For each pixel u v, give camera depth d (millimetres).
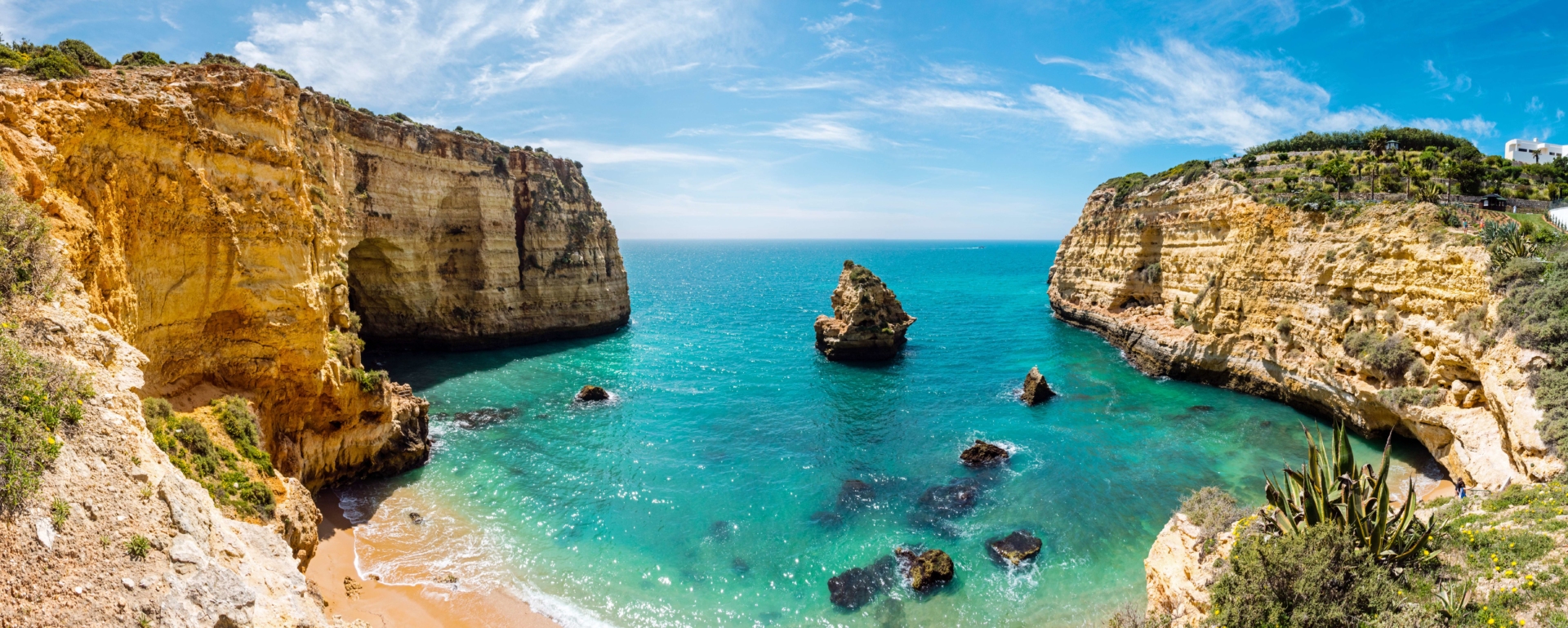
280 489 18172
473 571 21250
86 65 19094
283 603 9797
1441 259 28297
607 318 65438
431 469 28844
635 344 60062
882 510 25703
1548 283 22438
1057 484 27641
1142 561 21938
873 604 20031
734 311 86562
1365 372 31312
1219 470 29000
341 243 34469
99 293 14664
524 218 58719
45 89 14523
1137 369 48500
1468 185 41625
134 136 16516
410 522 24094
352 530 23125
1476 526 13594
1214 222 44938
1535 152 67312
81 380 9797
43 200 13219
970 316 76938
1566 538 11914
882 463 30344
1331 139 64438
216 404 18562
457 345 53219
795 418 37250
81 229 14070
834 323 54250
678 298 104250
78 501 8375
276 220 21000
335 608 18594
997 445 32281
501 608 19500
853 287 53469
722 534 23922
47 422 8758
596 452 31562
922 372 48625
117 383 10820
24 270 10961
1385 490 11969
